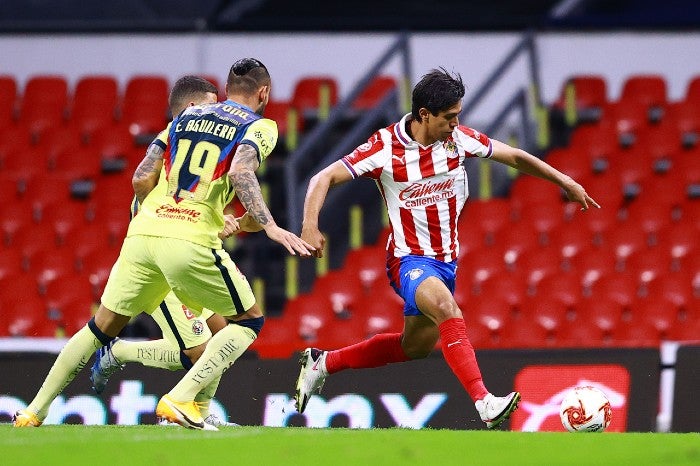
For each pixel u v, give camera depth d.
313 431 18.98
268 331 41.72
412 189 20.89
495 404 18.86
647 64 60.22
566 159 50.91
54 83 56.41
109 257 45.47
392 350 21.80
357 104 55.12
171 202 19.28
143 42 60.28
